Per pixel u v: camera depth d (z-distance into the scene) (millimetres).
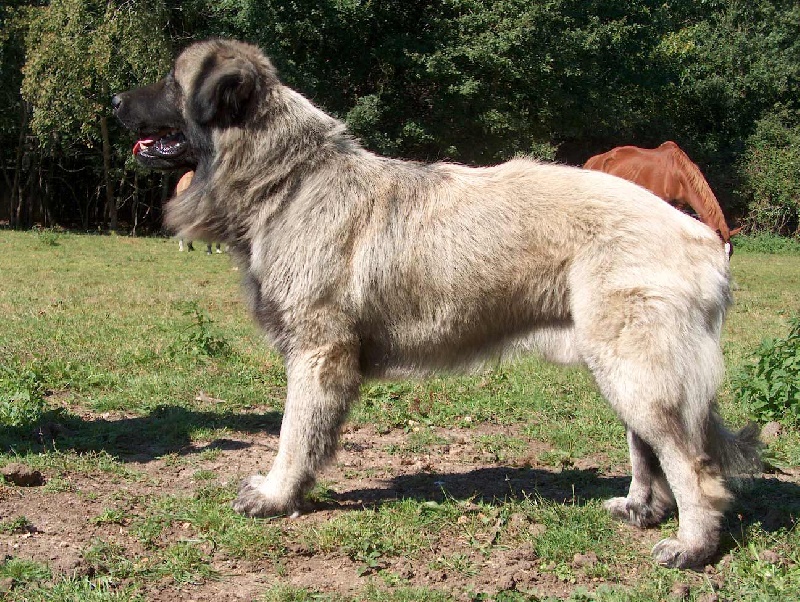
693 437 4074
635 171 9336
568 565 4066
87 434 5918
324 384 4387
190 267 17859
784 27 39312
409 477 5391
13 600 3438
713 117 38438
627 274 4043
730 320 13164
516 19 27422
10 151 33219
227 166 4551
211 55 4613
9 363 7617
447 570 3969
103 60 24750
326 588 3746
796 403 6727
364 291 4363
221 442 5941
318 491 4914
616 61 31656
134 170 29922
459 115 27938
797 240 33688
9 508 4449
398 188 4461
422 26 28344
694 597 3662
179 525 4383
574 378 8250
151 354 8398
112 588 3645
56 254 19531
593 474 5469
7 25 28203
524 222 4258
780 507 4805
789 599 3652
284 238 4410
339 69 28438
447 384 7863
